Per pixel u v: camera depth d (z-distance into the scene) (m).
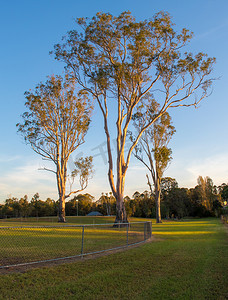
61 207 40.06
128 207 83.06
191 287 6.39
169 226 32.84
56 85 39.56
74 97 41.53
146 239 15.50
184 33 25.98
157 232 22.41
